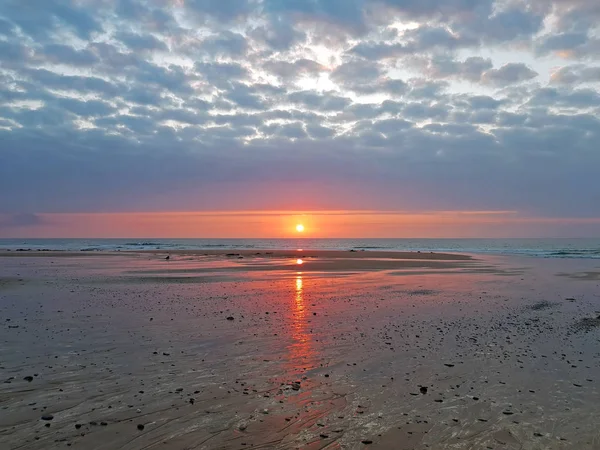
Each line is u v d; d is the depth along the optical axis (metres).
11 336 10.67
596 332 11.63
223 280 24.27
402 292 19.45
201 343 10.27
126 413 6.29
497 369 8.49
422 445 5.49
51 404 6.57
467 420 6.22
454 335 11.25
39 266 34.19
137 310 14.43
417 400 6.93
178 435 5.65
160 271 29.89
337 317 13.55
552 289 20.66
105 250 69.56
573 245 108.62
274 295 18.28
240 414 6.33
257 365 8.66
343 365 8.70
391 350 9.81
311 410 6.51
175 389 7.27
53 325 11.98
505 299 17.44
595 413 6.48
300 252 62.00
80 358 8.95
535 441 5.63
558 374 8.23
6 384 7.36
